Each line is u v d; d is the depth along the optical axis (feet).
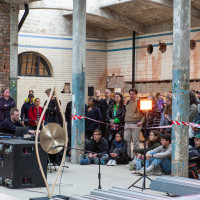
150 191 25.52
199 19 55.36
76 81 37.27
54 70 66.85
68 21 67.56
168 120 34.55
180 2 28.32
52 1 55.93
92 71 68.95
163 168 31.22
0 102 39.47
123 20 61.77
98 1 59.62
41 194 24.54
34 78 65.87
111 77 69.31
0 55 48.21
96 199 16.72
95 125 39.96
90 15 60.34
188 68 28.76
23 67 65.57
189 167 28.78
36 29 65.72
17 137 29.58
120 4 57.26
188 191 20.62
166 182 22.04
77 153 37.27
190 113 32.76
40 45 65.92
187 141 28.71
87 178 29.96
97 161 36.65
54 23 66.74
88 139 39.73
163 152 30.60
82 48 37.32
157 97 43.73
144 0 52.01
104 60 69.92
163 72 61.67
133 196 17.01
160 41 62.03
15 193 24.68
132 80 65.67
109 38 69.82
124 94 61.77
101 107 41.29
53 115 41.93
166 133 33.12
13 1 49.08
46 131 23.38
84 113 37.68
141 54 65.05
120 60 67.82
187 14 28.50
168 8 55.57
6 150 26.20
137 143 37.06
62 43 67.21
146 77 64.23
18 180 25.93
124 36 67.21
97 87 69.31
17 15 49.52
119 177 30.45
